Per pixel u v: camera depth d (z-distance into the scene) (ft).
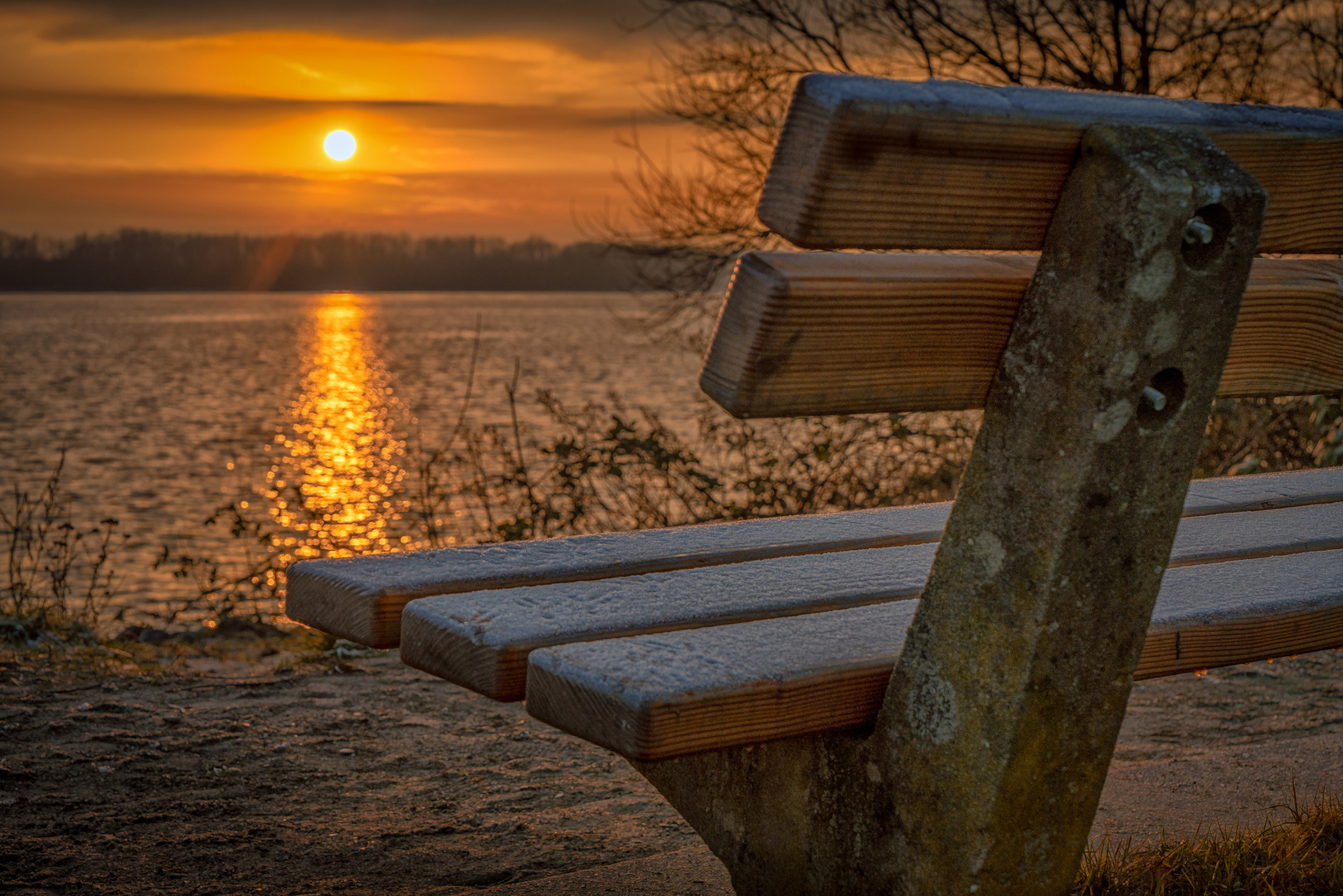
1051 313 3.63
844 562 5.63
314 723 11.46
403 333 488.44
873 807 4.23
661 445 20.18
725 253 26.71
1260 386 4.44
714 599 4.85
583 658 3.97
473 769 10.21
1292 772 8.76
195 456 107.14
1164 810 8.00
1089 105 3.53
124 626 17.74
